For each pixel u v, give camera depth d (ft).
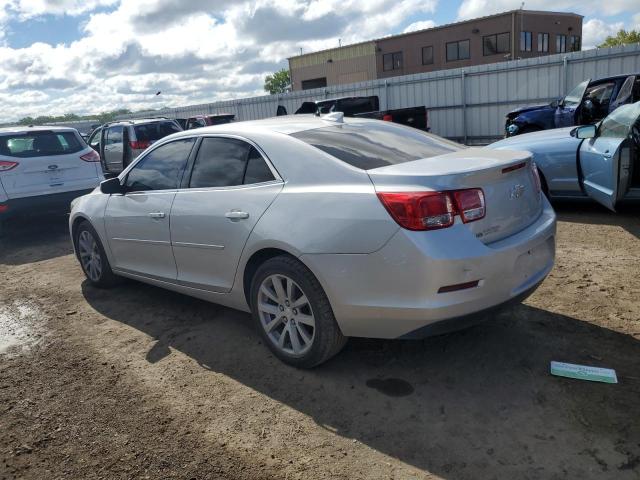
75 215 17.70
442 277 9.15
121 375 11.90
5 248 26.03
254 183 11.78
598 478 7.75
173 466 8.74
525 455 8.34
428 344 12.16
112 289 17.93
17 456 9.29
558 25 139.54
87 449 9.34
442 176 9.34
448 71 59.06
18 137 26.43
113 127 46.39
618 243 18.66
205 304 15.90
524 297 10.63
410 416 9.59
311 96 74.54
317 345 10.79
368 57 151.84
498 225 10.05
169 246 13.87
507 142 25.09
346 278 9.91
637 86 32.17
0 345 14.07
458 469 8.16
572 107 36.04
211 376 11.57
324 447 8.94
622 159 18.81
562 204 25.77
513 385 10.27
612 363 10.71
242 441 9.26
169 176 14.14
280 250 11.14
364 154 11.12
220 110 89.10
